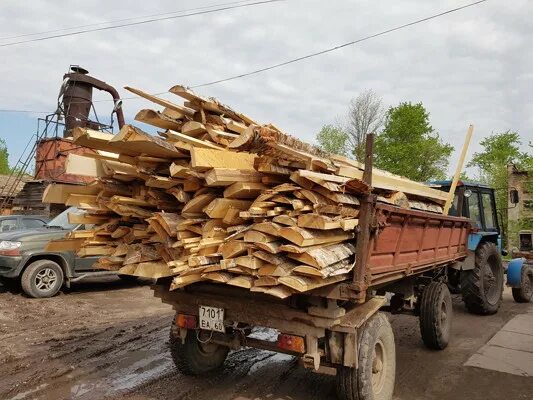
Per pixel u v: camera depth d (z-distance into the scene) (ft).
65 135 53.78
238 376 15.33
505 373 16.55
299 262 9.73
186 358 14.55
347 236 10.84
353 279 10.74
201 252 10.08
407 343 20.44
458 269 23.52
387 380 13.15
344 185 10.05
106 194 12.08
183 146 10.09
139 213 11.48
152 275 11.21
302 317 11.41
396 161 117.19
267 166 9.86
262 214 9.87
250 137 10.00
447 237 19.31
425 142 115.44
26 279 27.07
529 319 25.81
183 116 11.50
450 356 18.51
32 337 19.51
